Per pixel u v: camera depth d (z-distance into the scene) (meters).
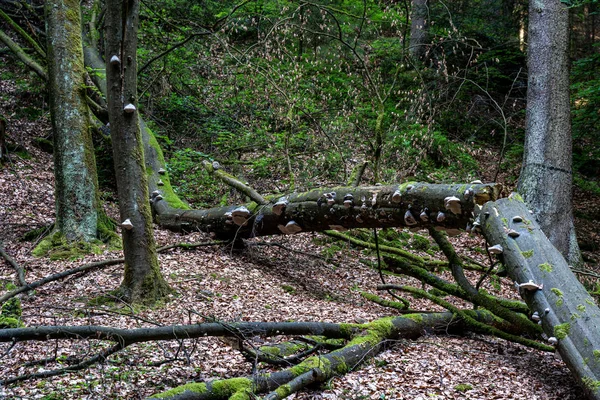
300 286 8.32
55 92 9.00
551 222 11.23
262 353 4.93
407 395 4.64
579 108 15.14
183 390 4.10
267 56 12.09
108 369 4.76
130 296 6.61
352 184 9.84
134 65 6.73
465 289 6.94
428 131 12.76
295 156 13.19
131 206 6.73
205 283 7.60
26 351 5.03
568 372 5.65
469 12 18.28
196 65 15.66
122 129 6.73
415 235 11.38
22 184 11.55
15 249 8.49
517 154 15.85
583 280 10.73
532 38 11.59
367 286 8.87
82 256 8.31
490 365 5.68
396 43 17.36
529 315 6.97
